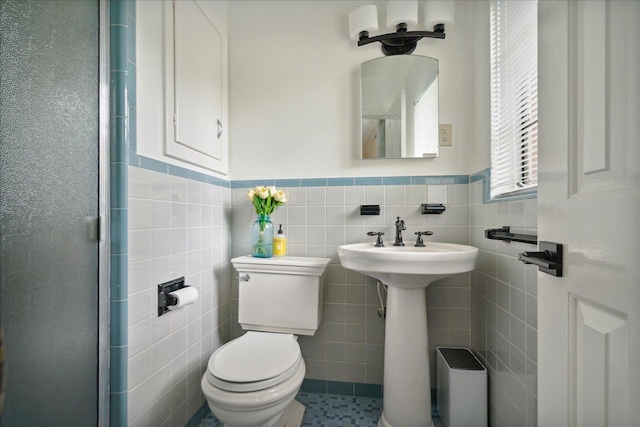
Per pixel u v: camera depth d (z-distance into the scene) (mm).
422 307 1238
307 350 1629
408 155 1571
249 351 1144
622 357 392
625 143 395
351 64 1642
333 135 1653
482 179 1390
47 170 755
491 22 1326
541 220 589
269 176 1695
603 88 435
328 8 1660
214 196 1546
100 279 908
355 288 1599
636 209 375
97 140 914
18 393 687
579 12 486
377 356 1573
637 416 368
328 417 1400
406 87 1582
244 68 1716
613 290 408
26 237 704
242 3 1715
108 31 946
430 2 1501
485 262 1354
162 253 1126
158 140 1116
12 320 677
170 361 1163
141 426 1002
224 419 956
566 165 513
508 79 1233
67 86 813
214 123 1544
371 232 1551
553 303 550
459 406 1251
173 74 1201
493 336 1260
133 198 982
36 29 728
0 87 644
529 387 977
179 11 1245
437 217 1567
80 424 840
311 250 1650
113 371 923
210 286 1488
